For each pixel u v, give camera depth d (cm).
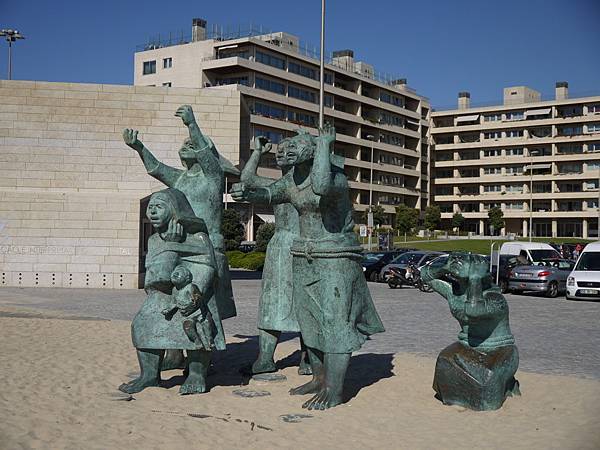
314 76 8000
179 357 897
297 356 1032
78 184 2542
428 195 10144
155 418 637
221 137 2592
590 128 9044
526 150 9494
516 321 1658
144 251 2597
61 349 1034
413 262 2983
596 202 8944
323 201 695
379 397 760
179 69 7519
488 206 9825
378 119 9012
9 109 2533
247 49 7219
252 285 2705
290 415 664
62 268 2388
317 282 704
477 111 9931
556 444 579
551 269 2650
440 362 727
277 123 7194
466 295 729
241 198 732
